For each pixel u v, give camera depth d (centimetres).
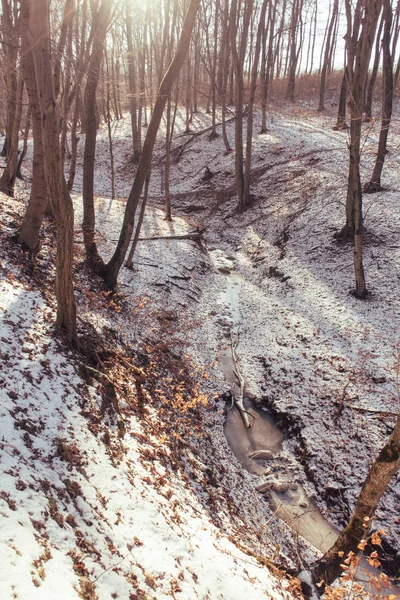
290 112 3247
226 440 948
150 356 1011
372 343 1111
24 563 345
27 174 2088
